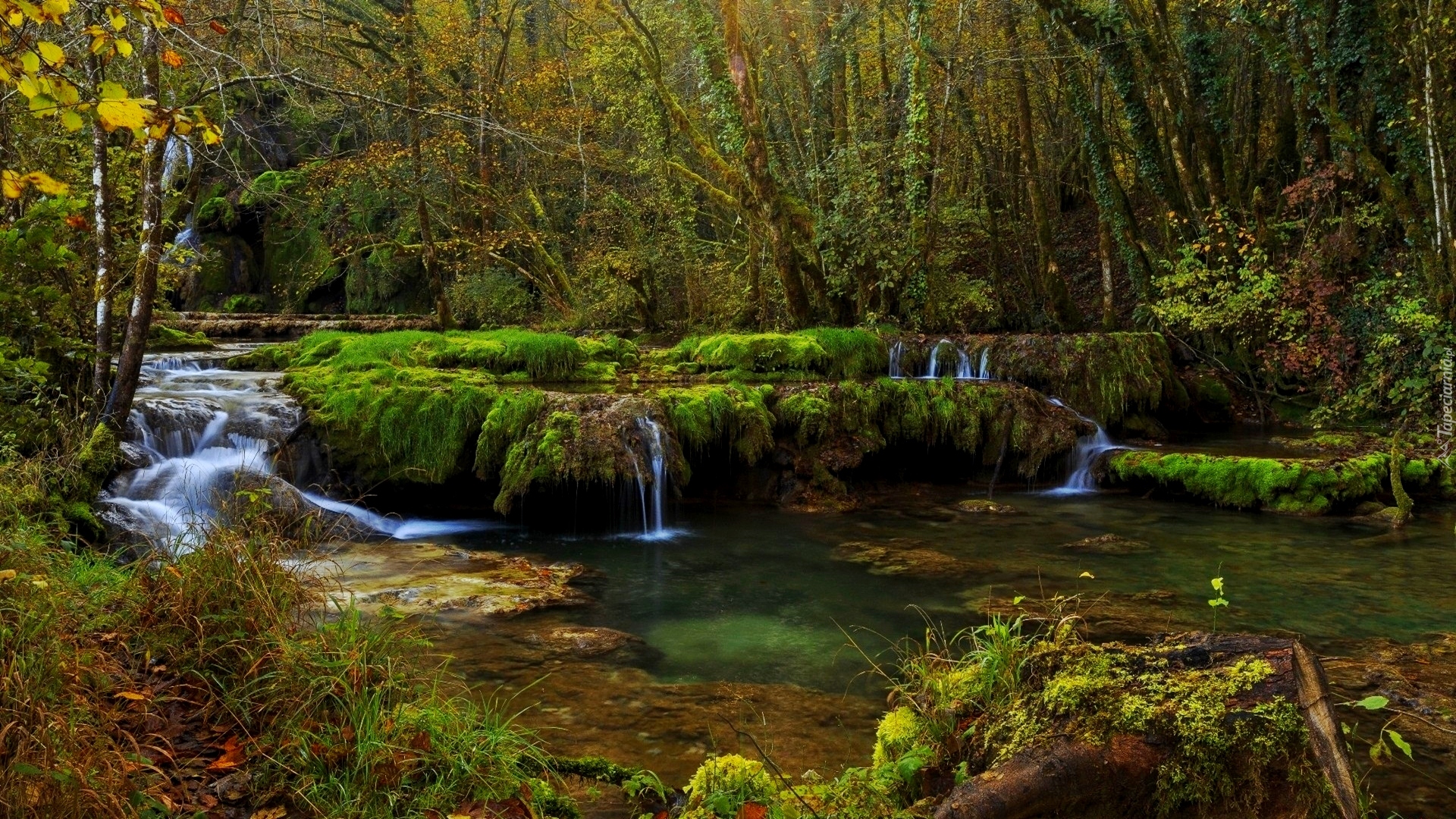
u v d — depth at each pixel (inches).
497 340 459.5
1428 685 190.4
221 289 1013.8
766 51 671.1
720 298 654.5
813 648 215.3
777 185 588.1
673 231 703.1
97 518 255.8
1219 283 547.2
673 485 363.6
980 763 112.7
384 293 959.0
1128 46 577.0
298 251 1005.2
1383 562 297.4
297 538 209.5
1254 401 585.3
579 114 745.0
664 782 142.8
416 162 647.1
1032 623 234.7
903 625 234.2
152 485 288.0
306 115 586.2
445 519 365.1
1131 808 101.0
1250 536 334.3
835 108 602.9
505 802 120.3
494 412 360.5
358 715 127.6
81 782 98.1
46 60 105.3
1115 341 503.5
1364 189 534.6
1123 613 241.4
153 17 123.3
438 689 154.7
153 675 139.3
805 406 407.5
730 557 307.7
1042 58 629.9
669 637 222.5
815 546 321.7
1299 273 536.4
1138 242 627.2
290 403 370.0
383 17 708.7
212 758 124.3
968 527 351.6
